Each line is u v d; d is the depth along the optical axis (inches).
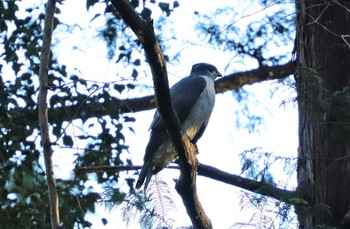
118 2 304.5
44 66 438.3
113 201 348.2
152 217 342.0
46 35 443.5
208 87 519.2
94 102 528.4
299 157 409.4
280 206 355.3
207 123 522.9
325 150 408.2
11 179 595.2
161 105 333.4
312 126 414.3
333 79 429.1
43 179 561.3
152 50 316.2
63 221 512.4
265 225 347.3
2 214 530.3
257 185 382.9
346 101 376.8
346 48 433.7
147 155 463.5
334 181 403.2
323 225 362.9
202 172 398.6
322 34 441.4
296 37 463.8
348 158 404.5
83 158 525.0
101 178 528.1
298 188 399.2
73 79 526.3
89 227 518.0
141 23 311.3
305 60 445.1
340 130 388.8
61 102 527.2
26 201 566.6
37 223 531.2
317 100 375.9
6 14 552.1
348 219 390.0
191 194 354.9
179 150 348.5
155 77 323.3
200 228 358.6
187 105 505.4
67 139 524.1
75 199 522.9
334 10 443.2
